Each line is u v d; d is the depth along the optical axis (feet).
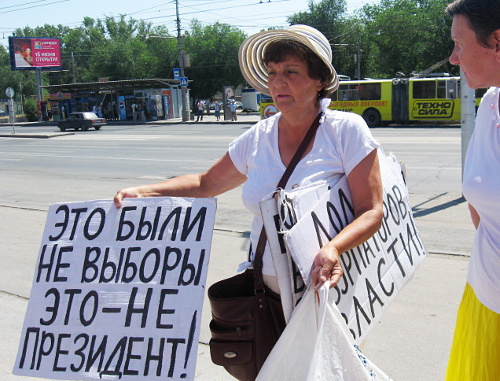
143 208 7.68
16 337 13.71
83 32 311.27
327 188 6.79
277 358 6.28
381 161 7.98
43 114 173.27
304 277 6.19
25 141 89.51
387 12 164.35
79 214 8.00
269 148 7.39
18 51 183.42
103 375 7.27
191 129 100.89
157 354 7.11
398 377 11.05
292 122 7.22
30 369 7.65
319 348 5.84
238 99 213.05
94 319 7.51
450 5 6.03
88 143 78.48
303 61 7.00
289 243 6.16
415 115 84.69
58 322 7.69
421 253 8.54
